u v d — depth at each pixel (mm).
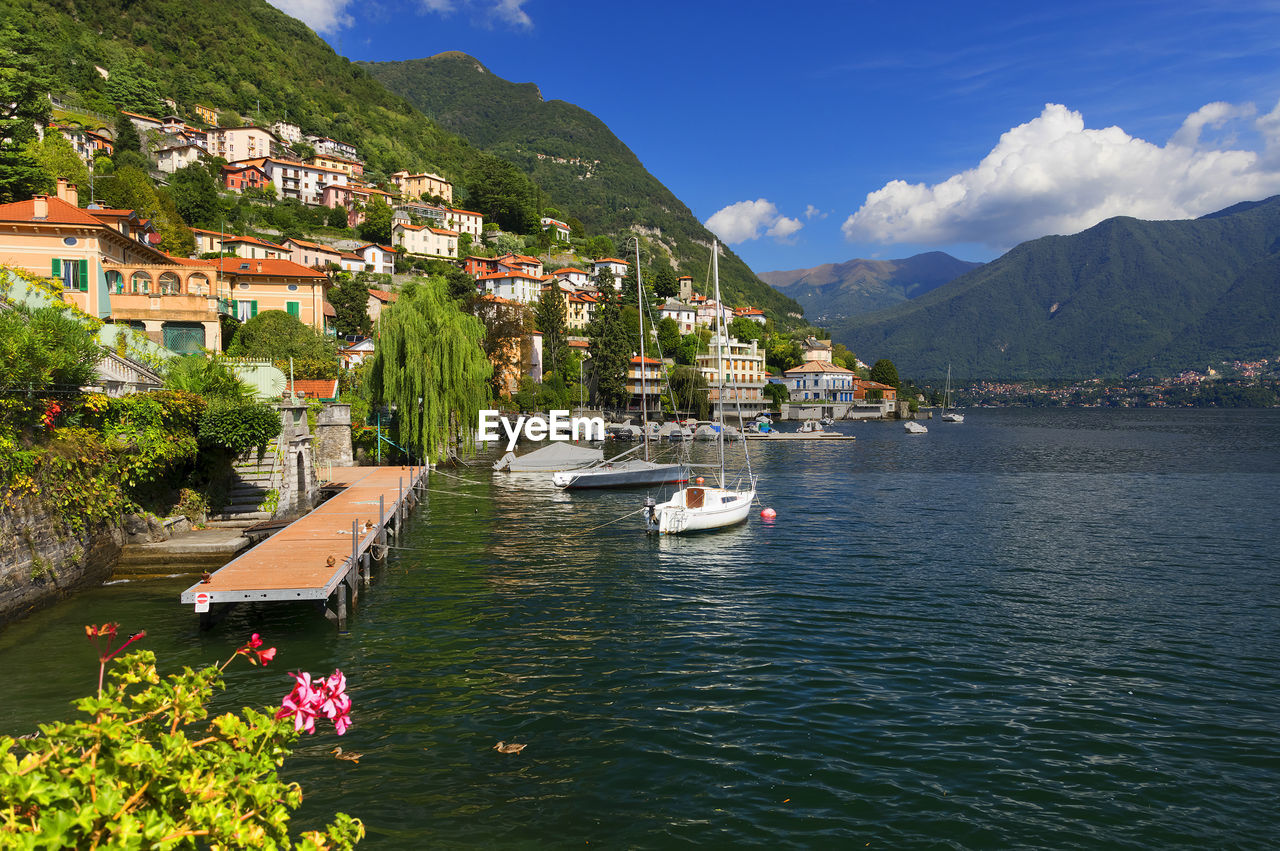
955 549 33531
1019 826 11828
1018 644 20562
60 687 15922
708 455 88375
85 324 27625
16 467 20344
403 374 56312
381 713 15617
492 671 18188
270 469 33906
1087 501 49500
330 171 193000
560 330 137125
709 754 14078
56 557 22422
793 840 11352
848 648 20188
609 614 23172
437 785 12703
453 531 37375
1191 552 32906
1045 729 15297
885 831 11633
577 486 52750
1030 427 179625
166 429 28609
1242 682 17859
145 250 57531
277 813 5547
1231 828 11852
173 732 5348
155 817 4531
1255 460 83500
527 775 13133
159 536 28406
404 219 173500
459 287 136500
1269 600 25016
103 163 126438
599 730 15016
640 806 12219
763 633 21438
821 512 44562
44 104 103875
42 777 4375
